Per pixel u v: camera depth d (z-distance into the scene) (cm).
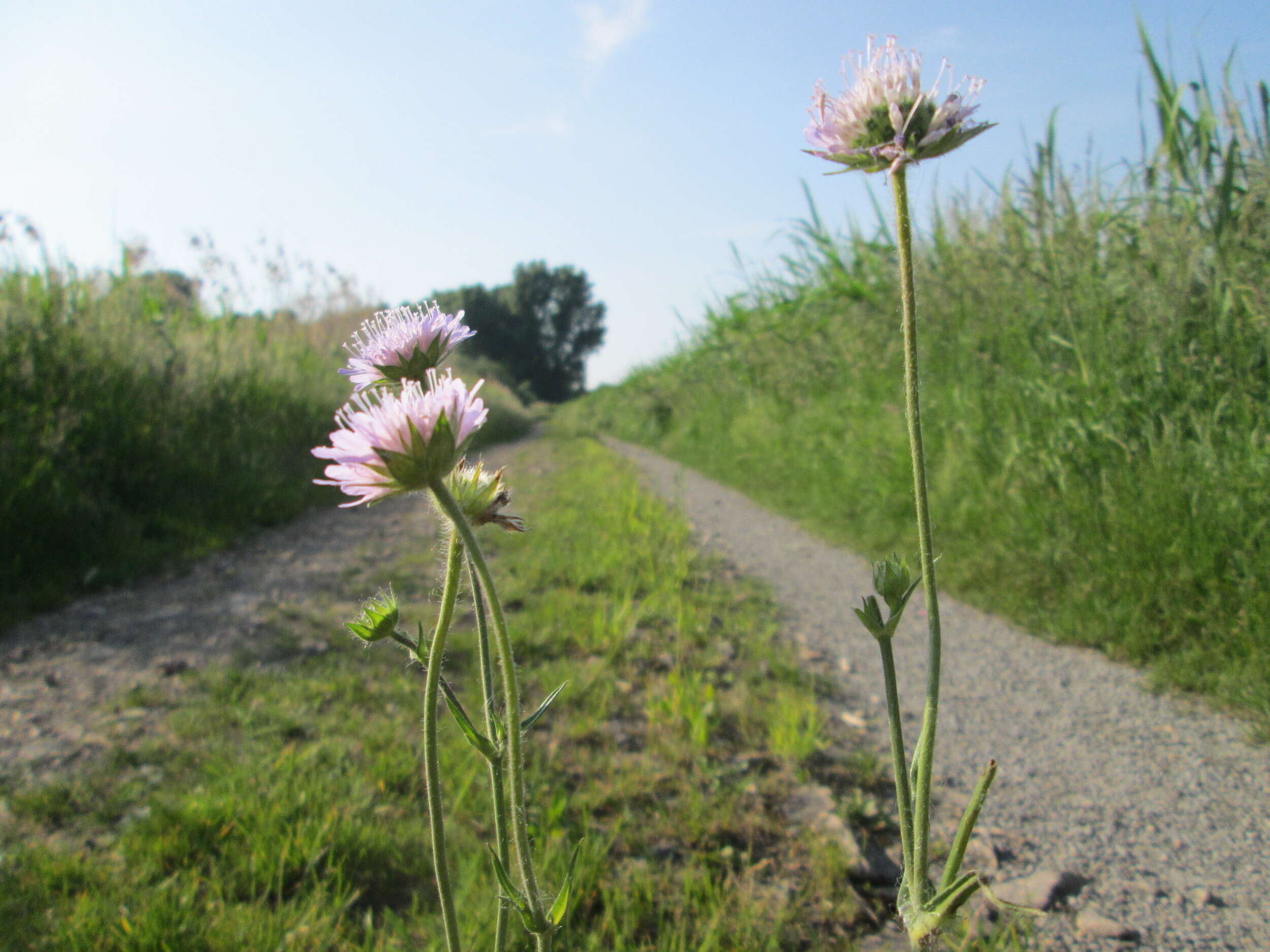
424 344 137
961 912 183
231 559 541
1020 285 523
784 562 531
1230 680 283
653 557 507
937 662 110
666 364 1662
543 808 230
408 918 190
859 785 250
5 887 193
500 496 124
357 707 302
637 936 186
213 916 185
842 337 834
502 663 101
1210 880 191
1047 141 480
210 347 811
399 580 487
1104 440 394
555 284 6481
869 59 124
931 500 510
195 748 271
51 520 478
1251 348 355
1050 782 241
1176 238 398
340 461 100
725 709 301
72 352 587
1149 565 335
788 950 180
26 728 288
